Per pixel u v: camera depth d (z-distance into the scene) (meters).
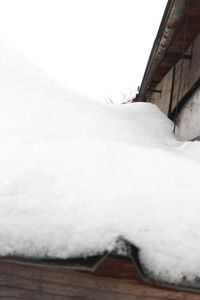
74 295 0.83
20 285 0.83
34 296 0.83
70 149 0.95
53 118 1.46
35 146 0.96
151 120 2.37
